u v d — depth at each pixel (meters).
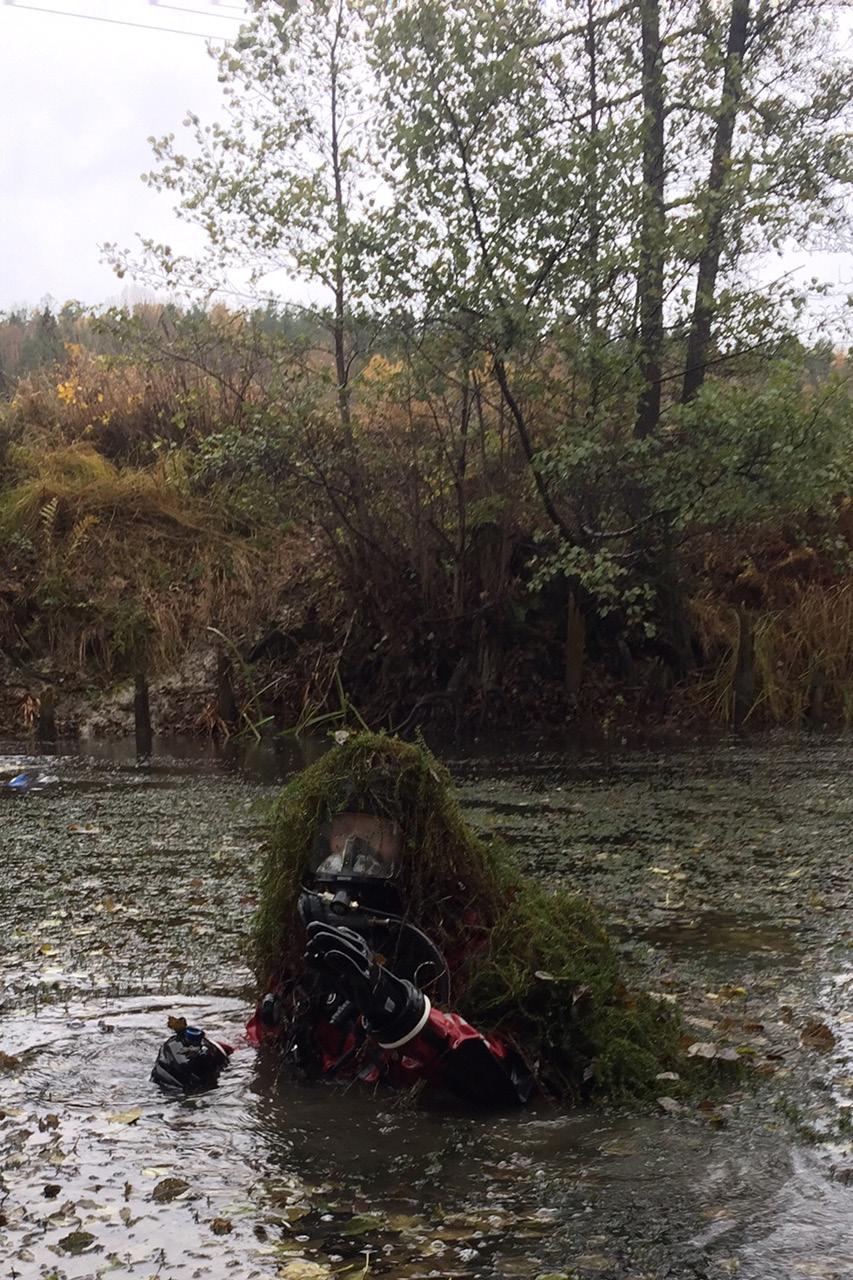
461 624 14.38
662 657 15.23
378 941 4.02
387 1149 3.53
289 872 4.31
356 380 13.82
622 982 4.46
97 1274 2.86
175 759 12.54
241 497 16.23
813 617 15.70
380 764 4.27
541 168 12.19
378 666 14.69
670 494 12.71
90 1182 3.34
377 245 12.34
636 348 12.72
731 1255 2.90
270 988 4.35
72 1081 4.09
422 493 14.32
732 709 14.81
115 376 18.83
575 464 12.68
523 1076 3.88
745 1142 3.54
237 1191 3.28
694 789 10.12
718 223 13.49
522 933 4.18
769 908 6.24
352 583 14.43
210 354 16.06
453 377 13.87
